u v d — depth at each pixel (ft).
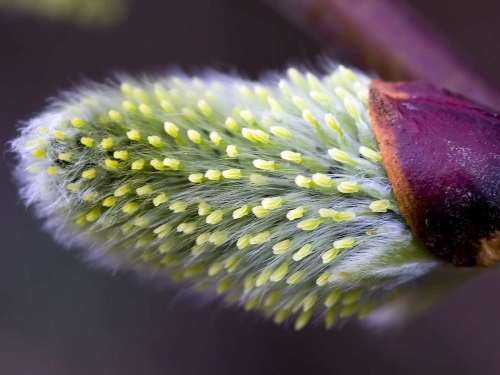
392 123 0.16
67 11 0.23
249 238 0.16
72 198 0.16
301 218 0.16
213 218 0.16
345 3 0.22
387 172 0.16
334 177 0.16
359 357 0.40
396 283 0.17
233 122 0.16
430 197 0.16
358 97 0.17
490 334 0.38
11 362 0.41
